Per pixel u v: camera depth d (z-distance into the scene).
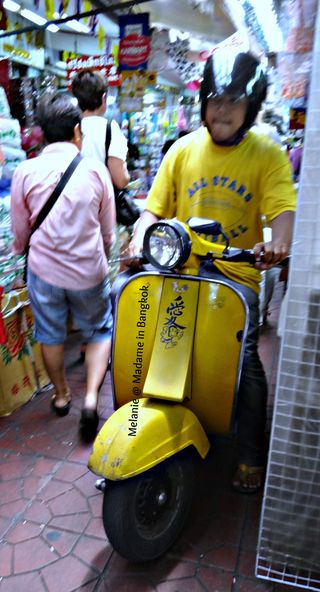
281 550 1.65
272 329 3.79
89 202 2.38
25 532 1.92
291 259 1.42
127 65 3.96
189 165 2.05
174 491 1.81
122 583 1.69
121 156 3.03
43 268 2.42
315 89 1.29
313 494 1.56
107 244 2.68
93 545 1.85
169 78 6.13
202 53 4.55
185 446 1.74
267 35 3.35
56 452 2.42
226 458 2.36
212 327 1.79
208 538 1.88
